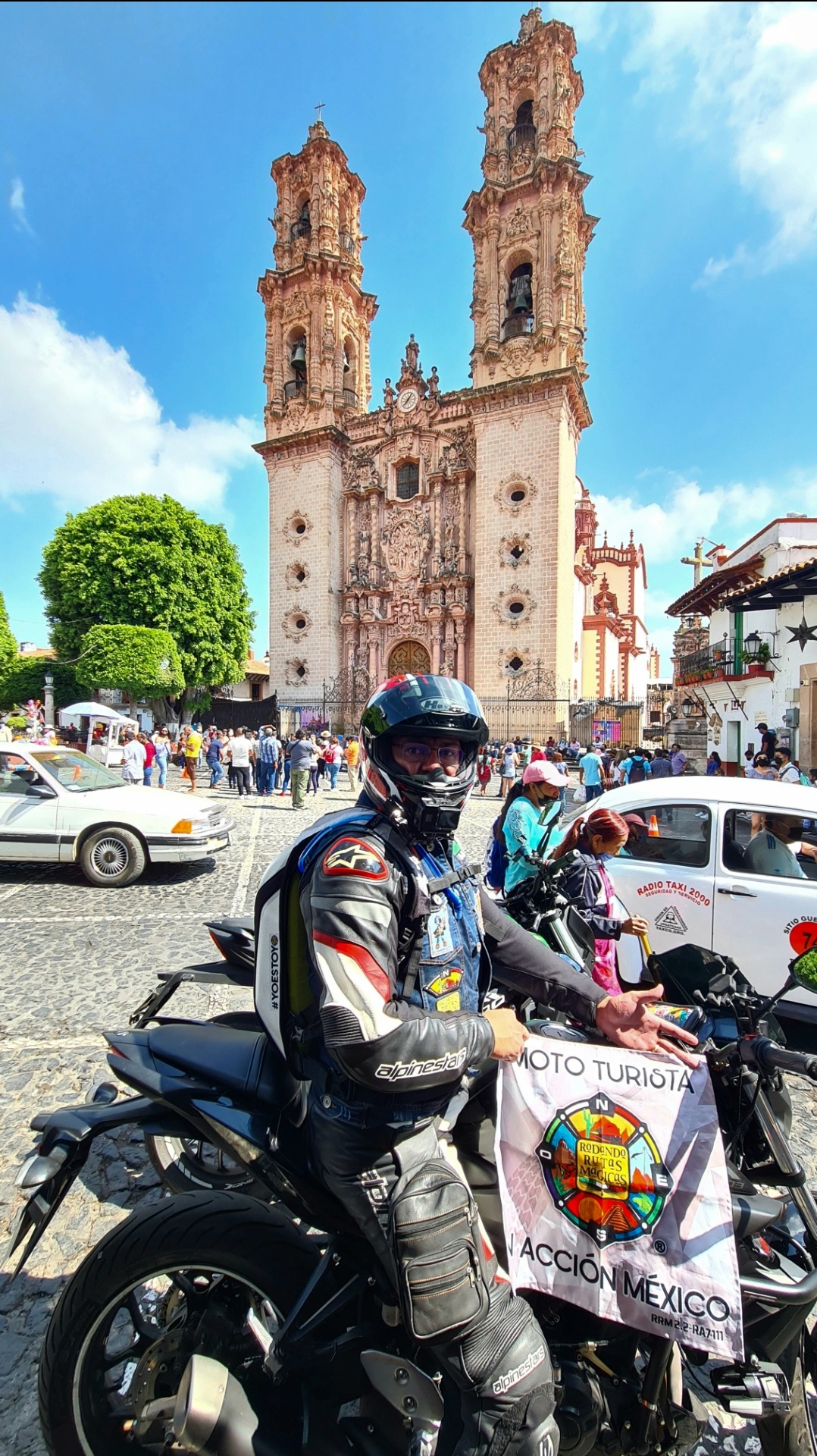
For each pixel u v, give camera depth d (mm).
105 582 33000
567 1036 2033
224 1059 1930
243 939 3371
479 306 31406
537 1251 1658
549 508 29516
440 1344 1443
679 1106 1628
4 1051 4215
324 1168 1599
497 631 30391
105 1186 3107
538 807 4363
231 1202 1762
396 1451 1610
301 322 36156
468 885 1768
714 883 5012
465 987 1685
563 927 2998
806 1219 1843
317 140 35500
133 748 15273
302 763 16328
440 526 33844
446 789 1613
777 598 13984
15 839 8297
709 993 2188
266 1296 1689
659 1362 1615
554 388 29375
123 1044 1979
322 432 34531
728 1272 1521
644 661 64875
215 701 38281
